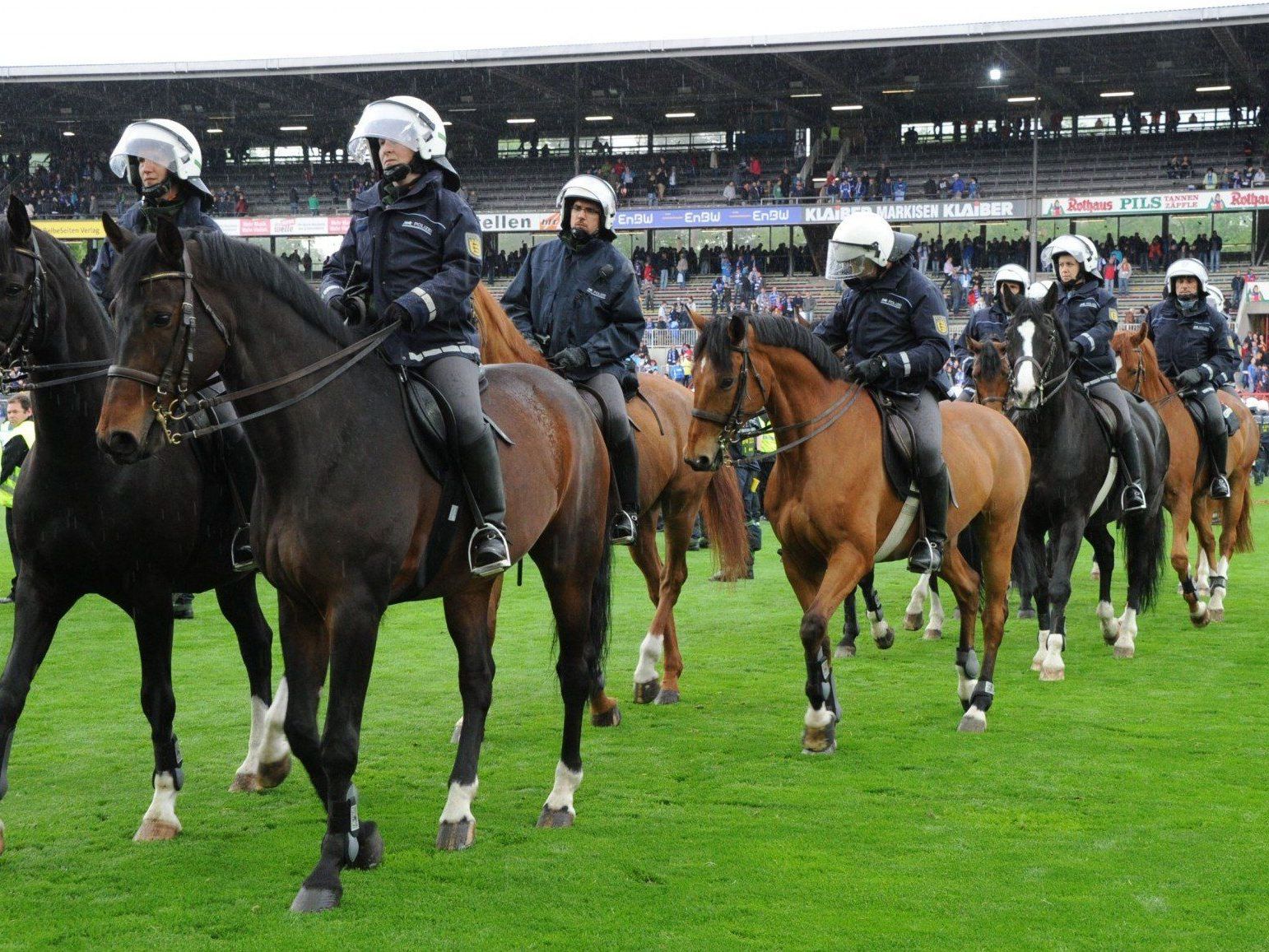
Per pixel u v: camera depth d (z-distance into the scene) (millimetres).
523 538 4672
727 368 5578
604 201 6406
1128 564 8211
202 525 4801
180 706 6812
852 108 44406
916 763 5605
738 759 5699
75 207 43031
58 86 42219
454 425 4375
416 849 4500
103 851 4516
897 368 6031
